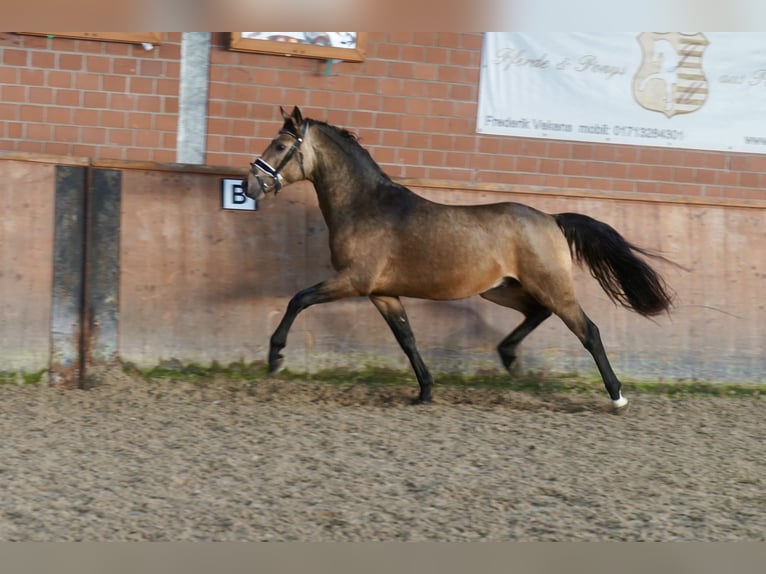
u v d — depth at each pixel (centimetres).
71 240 943
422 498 607
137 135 1030
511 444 754
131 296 955
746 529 566
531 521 570
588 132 1106
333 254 884
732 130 1130
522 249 869
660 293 894
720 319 1045
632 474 679
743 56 1127
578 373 1011
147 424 788
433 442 749
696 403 979
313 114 1059
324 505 588
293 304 866
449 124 1082
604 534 551
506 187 1027
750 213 1070
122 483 621
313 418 824
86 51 1018
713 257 1055
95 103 1022
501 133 1091
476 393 972
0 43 1001
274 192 888
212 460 680
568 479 660
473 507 593
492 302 991
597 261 892
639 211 1051
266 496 603
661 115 1118
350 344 989
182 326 963
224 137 1045
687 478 675
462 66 1080
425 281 871
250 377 970
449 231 863
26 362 924
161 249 966
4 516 551
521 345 1005
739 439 815
